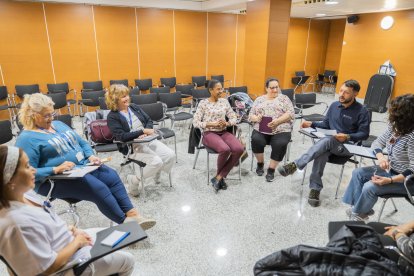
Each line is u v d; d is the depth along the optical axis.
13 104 5.33
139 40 6.65
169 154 2.85
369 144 3.16
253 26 5.64
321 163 2.61
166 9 6.76
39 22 5.56
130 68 6.74
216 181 2.90
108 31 6.26
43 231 1.08
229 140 2.97
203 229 2.29
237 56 8.09
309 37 9.32
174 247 2.08
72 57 6.04
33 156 1.86
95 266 1.30
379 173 2.20
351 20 7.45
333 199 2.77
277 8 5.24
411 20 6.18
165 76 7.24
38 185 1.89
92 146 2.99
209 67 7.79
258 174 3.27
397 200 2.76
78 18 5.89
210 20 7.38
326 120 3.00
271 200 2.74
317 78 9.95
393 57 6.66
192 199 2.75
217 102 3.14
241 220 2.42
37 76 5.79
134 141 2.59
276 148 3.03
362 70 7.46
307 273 1.18
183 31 7.12
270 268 1.26
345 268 1.18
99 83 6.14
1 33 5.29
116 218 2.00
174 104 4.79
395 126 2.03
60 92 5.20
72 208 2.09
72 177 1.79
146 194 2.83
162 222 2.38
